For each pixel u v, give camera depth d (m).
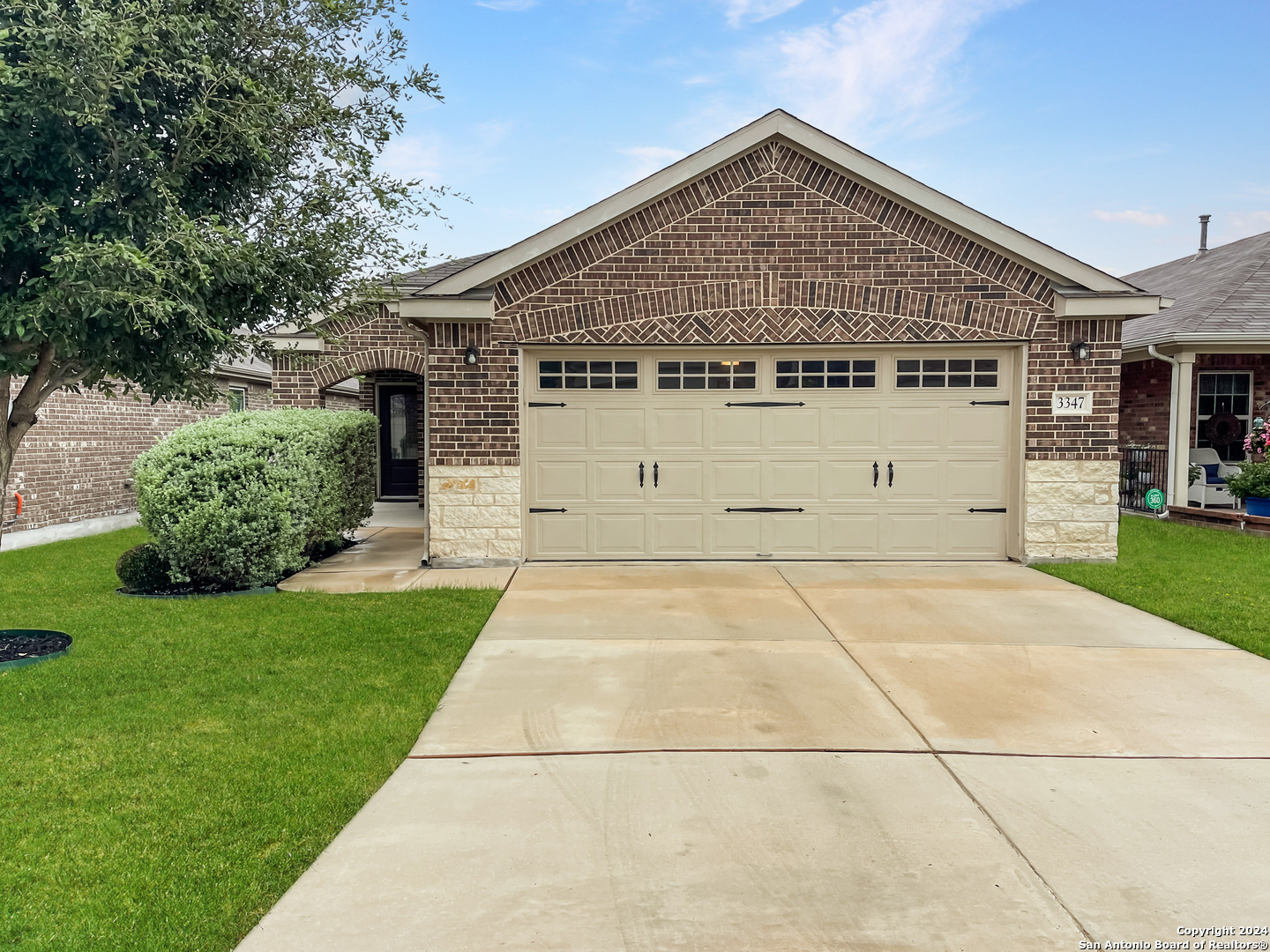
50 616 6.98
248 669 5.58
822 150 8.94
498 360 9.18
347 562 9.84
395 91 6.55
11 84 4.54
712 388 9.46
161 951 2.69
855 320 9.13
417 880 3.12
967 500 9.48
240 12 5.75
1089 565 9.13
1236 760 4.20
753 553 9.56
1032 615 7.11
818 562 9.50
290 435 8.37
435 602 7.50
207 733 4.48
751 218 9.09
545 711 4.86
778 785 3.90
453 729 4.60
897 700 5.05
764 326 9.17
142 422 14.51
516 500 9.27
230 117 5.57
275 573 8.14
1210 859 3.27
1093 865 3.23
